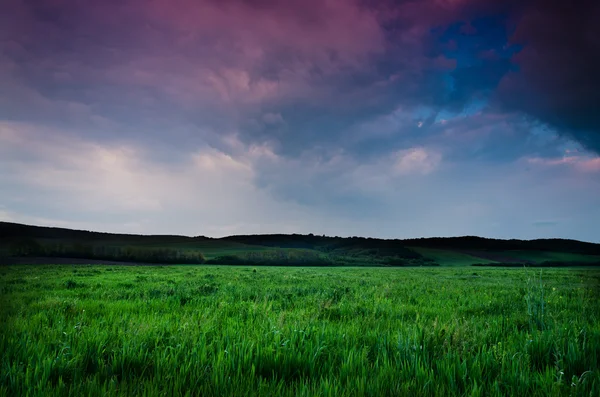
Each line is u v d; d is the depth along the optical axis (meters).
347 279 26.19
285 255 112.44
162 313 8.66
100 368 4.04
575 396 3.41
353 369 4.09
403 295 14.05
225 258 102.44
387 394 3.52
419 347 4.70
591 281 23.61
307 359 4.37
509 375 3.86
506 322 7.10
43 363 3.90
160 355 4.46
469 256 137.12
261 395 3.36
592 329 6.18
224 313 8.39
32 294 12.69
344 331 6.00
